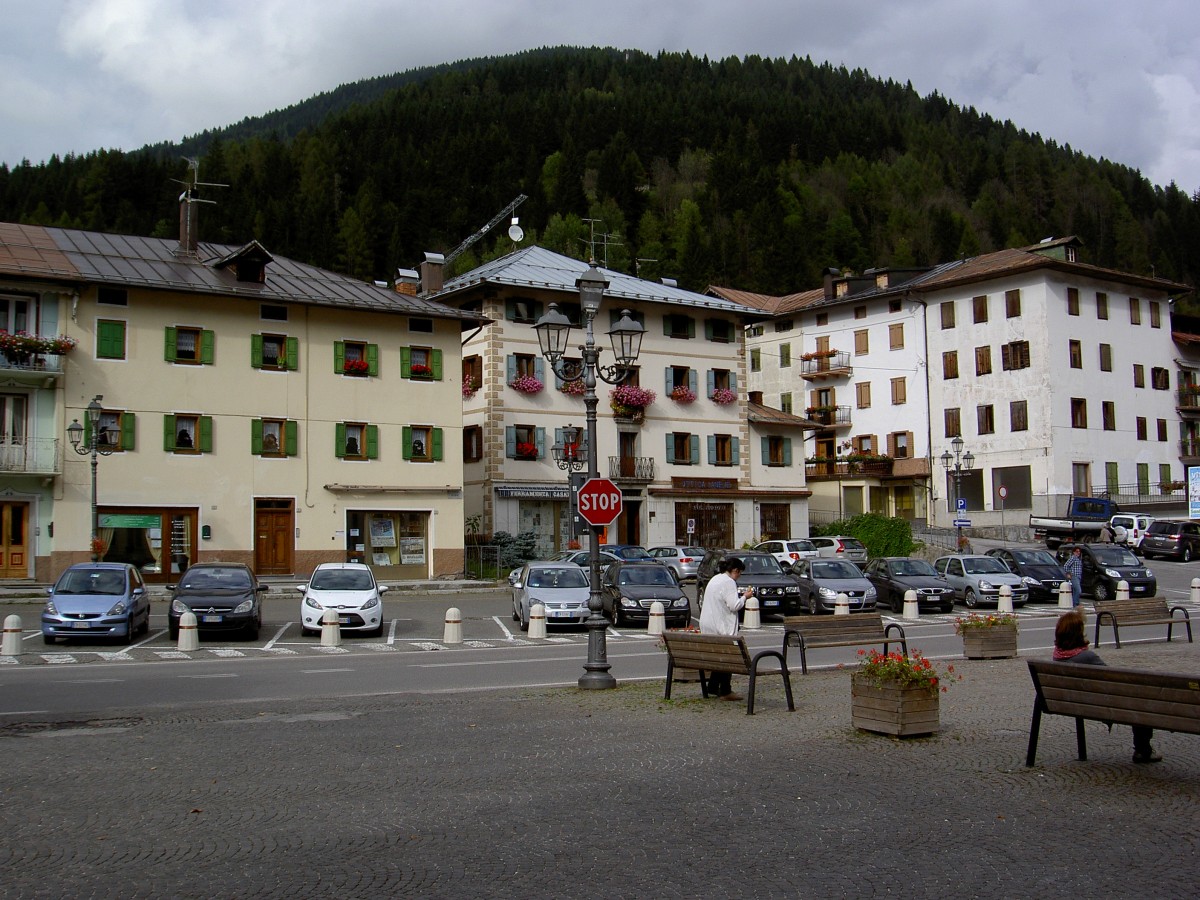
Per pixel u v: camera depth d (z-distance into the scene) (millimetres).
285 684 18219
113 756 11445
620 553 42438
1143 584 36406
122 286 39156
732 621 15438
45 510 37781
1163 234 126375
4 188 109188
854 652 22984
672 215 123875
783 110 149625
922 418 71250
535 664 21281
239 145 125375
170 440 40031
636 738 12352
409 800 9398
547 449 52031
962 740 11797
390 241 107500
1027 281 66562
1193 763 10477
